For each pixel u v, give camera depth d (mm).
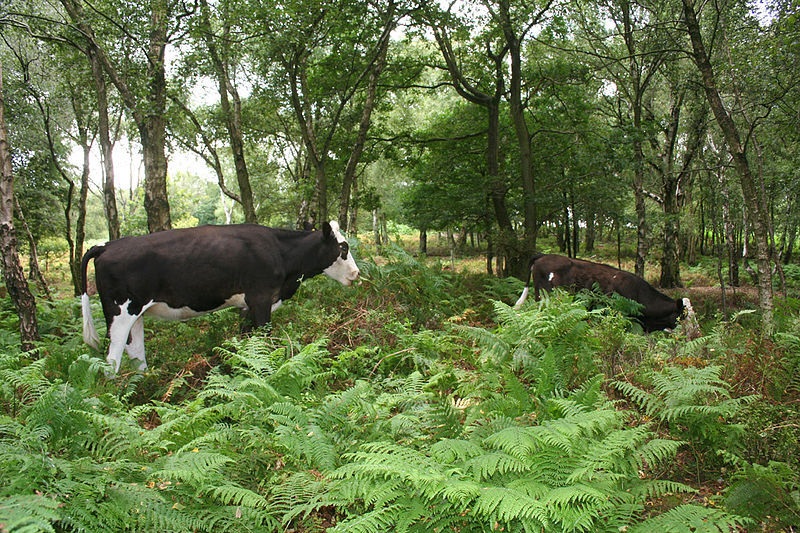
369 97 16625
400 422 4328
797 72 10961
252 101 24406
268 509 3328
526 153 18875
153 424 5461
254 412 4371
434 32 18359
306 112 16828
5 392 4461
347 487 3268
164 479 3361
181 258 7320
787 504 3146
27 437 3180
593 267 11078
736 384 5195
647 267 31234
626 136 17203
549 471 3246
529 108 22016
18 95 16688
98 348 7023
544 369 4641
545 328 4996
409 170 24047
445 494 2834
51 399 3445
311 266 8664
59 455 3592
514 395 4328
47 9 16094
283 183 38000
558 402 3930
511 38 17938
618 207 19438
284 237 8398
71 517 2719
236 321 8758
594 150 18094
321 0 13930
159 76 11812
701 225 29016
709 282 25328
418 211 21609
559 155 20516
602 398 4453
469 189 20297
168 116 11992
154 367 7168
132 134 18938
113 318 7016
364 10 15094
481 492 2938
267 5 12836
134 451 3674
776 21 10859
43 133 19781
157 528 2986
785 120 12609
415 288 10383
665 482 3471
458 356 6773
